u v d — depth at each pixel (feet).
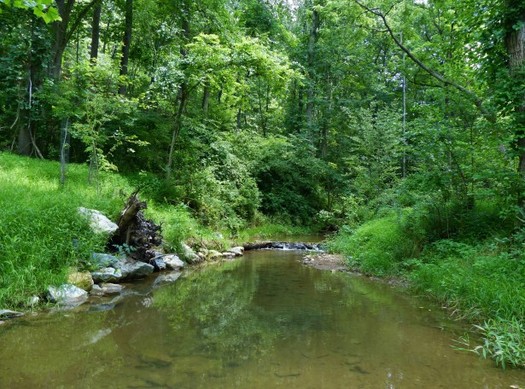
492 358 12.53
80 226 22.36
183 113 46.65
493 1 24.86
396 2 47.37
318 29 81.35
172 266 27.89
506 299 15.67
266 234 50.90
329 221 57.98
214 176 44.73
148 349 12.89
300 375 11.02
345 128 77.46
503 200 23.65
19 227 19.94
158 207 35.01
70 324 15.31
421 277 22.12
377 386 10.40
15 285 17.25
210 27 52.24
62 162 29.94
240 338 14.11
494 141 23.80
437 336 14.56
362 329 15.30
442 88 24.93
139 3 53.21
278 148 62.44
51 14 14.67
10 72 35.81
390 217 34.01
